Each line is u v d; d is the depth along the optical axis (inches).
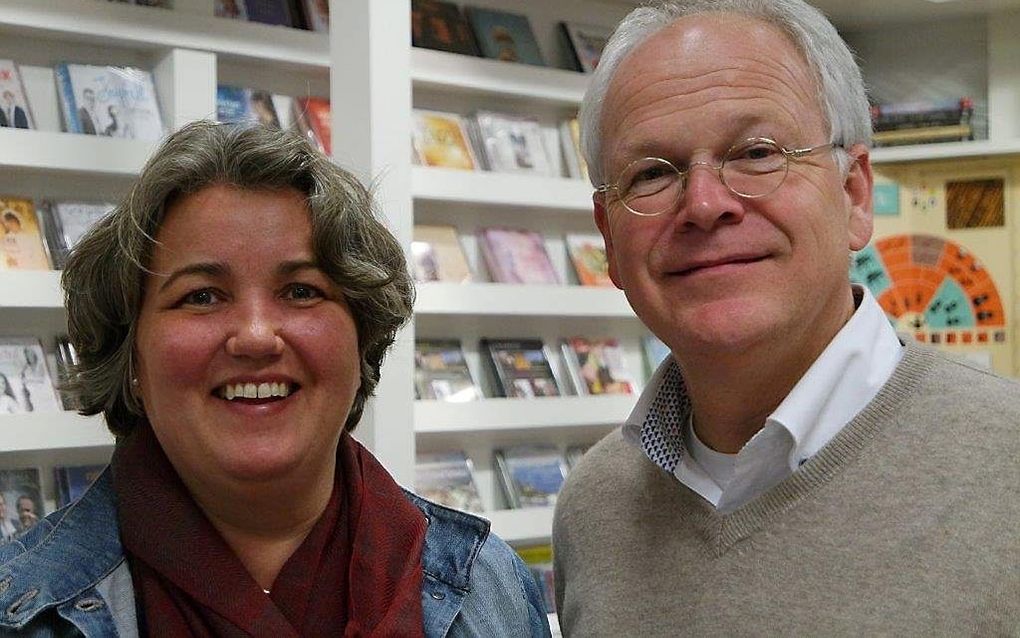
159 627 58.0
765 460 62.8
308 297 60.3
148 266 58.7
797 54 63.4
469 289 145.7
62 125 126.8
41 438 118.5
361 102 118.5
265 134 59.6
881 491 59.6
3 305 117.0
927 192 176.7
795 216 61.3
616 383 165.9
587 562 70.2
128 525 60.3
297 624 60.8
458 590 65.7
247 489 59.9
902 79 182.5
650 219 62.8
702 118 61.1
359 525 63.2
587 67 163.2
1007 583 55.1
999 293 172.6
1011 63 172.2
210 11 134.7
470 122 157.2
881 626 56.9
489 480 159.5
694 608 63.3
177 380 58.2
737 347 61.6
